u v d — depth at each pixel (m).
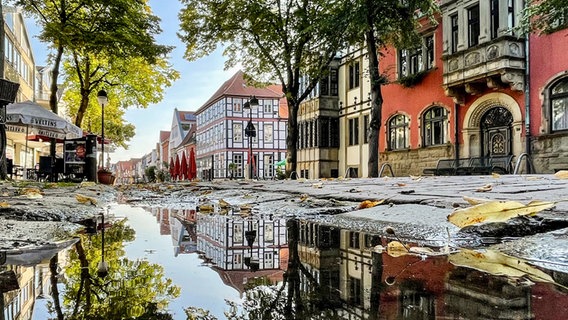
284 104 58.78
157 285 1.23
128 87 24.58
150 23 18.88
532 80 16.23
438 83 20.52
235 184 12.20
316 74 17.91
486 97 18.00
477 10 18.12
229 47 19.61
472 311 0.89
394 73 23.64
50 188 8.47
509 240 2.07
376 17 15.09
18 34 35.19
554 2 12.43
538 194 3.89
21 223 2.82
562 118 15.43
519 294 1.04
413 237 2.27
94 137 16.34
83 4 17.27
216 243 2.21
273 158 54.50
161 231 2.76
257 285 1.21
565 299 0.98
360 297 1.04
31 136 23.48
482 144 18.64
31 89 42.88
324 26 15.24
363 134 26.89
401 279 1.26
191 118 86.94
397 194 4.90
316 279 1.28
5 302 1.04
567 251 1.60
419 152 21.58
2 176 9.00
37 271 1.45
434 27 20.67
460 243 2.05
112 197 7.64
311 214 3.79
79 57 22.33
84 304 1.02
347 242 2.18
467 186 5.70
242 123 54.12
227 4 17.88
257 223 3.26
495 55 16.62
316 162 29.59
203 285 1.22
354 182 9.33
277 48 18.92
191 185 13.77
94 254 1.83
